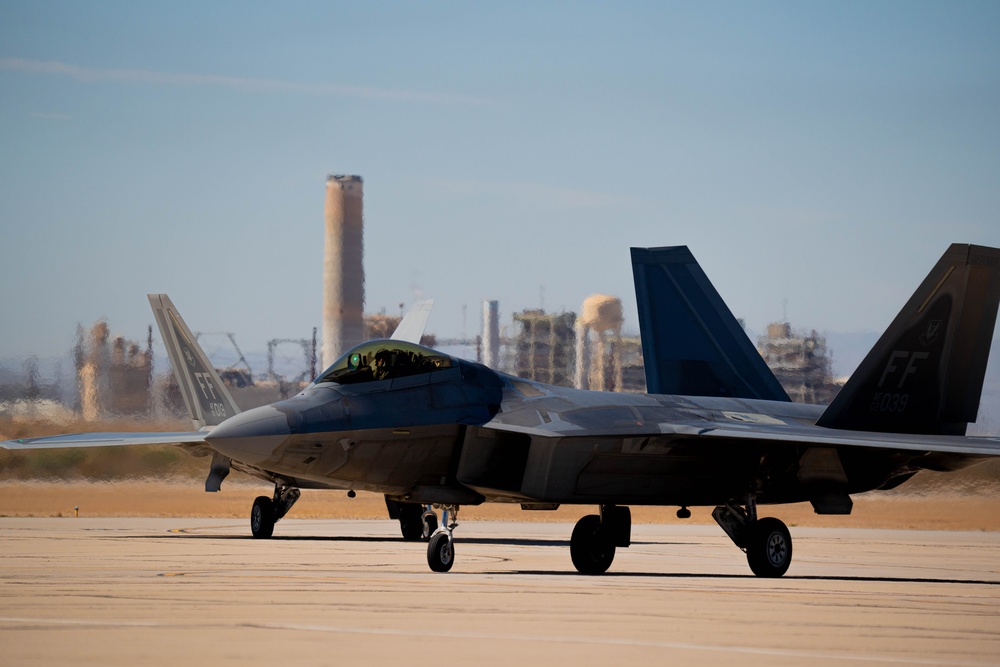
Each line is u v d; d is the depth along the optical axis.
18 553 61.34
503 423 56.22
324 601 38.50
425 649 28.53
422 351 58.09
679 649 29.53
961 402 67.12
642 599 41.66
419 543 79.75
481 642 29.89
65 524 102.62
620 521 58.88
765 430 58.78
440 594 41.59
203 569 51.62
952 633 34.34
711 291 81.81
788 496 62.19
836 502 61.69
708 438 59.09
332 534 93.50
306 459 54.31
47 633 30.27
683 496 60.03
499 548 76.75
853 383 64.94
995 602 44.34
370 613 35.41
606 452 56.97
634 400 62.38
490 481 57.09
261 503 85.38
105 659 26.38
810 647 30.70
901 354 65.75
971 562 72.38
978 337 67.25
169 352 110.75
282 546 72.69
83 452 137.88
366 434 54.81
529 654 28.11
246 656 27.02
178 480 137.50
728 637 32.09
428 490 56.50
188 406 110.44
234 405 109.06
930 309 66.06
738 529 61.16
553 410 58.31
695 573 58.28
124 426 163.75
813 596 45.00
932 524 138.88
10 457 136.25
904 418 66.00
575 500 56.75
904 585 52.56
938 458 65.00
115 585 43.12
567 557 67.94
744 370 80.56
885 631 34.34
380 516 138.12
